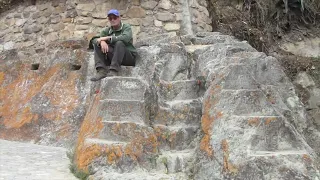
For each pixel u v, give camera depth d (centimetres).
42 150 473
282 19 855
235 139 347
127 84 416
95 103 423
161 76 478
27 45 718
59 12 688
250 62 475
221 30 780
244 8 838
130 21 664
